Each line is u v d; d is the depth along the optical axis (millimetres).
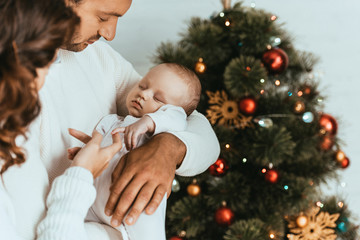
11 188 688
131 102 1177
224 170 1723
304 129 1843
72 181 720
